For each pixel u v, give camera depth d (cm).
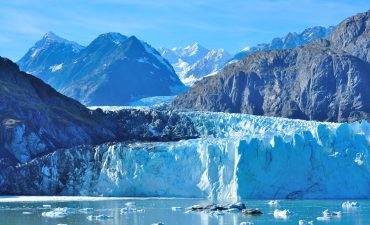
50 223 18112
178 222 18212
